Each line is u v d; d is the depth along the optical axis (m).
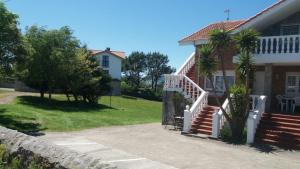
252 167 14.50
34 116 28.25
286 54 22.88
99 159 6.72
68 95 44.31
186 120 22.73
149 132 23.27
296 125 20.09
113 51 81.19
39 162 7.56
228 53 27.17
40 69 38.91
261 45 24.02
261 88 26.14
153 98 72.06
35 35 38.78
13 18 24.28
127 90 72.00
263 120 21.45
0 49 24.00
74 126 25.02
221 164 14.84
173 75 27.11
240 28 24.88
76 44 41.50
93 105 44.00
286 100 24.27
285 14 25.02
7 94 46.03
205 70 21.62
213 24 32.78
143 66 98.38
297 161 15.85
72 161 6.86
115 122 28.28
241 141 20.19
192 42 29.12
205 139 20.92
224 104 22.70
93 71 44.62
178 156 16.11
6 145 8.75
